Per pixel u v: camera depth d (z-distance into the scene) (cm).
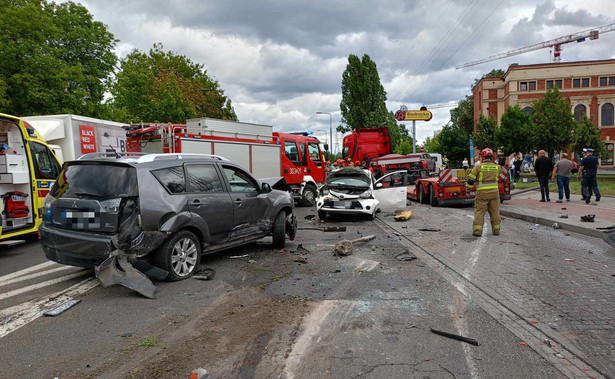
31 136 881
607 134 4994
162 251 550
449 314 441
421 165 2220
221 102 4359
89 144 1236
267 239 880
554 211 1190
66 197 547
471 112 6756
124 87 2891
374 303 476
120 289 532
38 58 1683
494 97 5753
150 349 364
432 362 337
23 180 830
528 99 5156
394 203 1273
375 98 4228
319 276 591
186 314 446
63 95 1755
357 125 4256
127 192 527
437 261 679
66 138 1166
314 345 369
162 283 556
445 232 952
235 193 683
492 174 880
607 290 512
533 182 2438
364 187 1188
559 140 2955
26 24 1677
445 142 6297
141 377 318
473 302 478
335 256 718
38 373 325
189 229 592
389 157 2255
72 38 1956
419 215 1263
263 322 421
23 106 1700
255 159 1422
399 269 629
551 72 5094
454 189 1429
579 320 420
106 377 318
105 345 373
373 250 768
